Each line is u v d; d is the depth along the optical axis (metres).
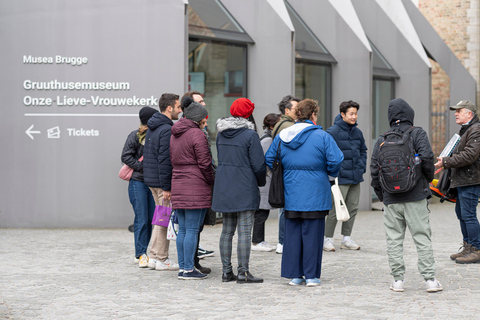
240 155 6.49
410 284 6.53
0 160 10.69
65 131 10.66
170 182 6.96
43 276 6.93
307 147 6.40
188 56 11.29
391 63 15.33
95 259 7.95
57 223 10.70
